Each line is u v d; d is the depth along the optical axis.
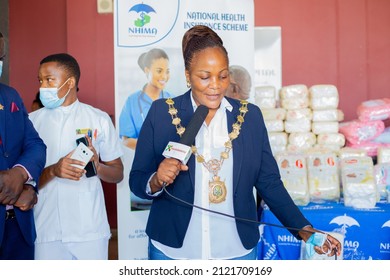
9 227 2.40
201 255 2.10
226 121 2.14
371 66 5.92
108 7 5.91
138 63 3.55
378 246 3.29
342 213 3.31
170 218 2.10
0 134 2.24
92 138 2.87
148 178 2.06
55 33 6.12
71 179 2.58
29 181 2.37
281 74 6.00
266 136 2.24
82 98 6.01
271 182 2.22
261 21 6.02
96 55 5.99
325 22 5.97
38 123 2.85
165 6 3.55
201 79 2.03
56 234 2.76
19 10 6.09
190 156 2.06
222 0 3.61
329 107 4.39
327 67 6.00
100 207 2.87
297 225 2.13
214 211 2.01
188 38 2.13
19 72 6.12
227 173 2.10
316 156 3.70
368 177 3.48
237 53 3.64
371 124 4.37
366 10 5.90
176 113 2.14
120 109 3.54
